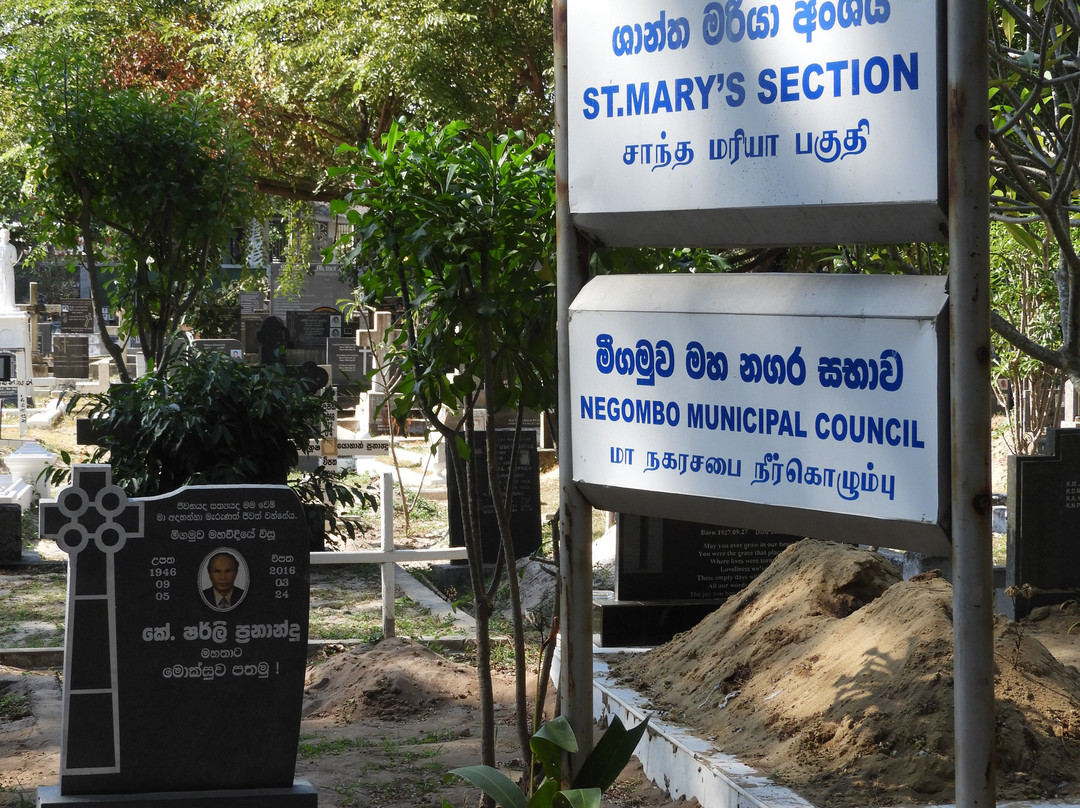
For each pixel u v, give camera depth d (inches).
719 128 109.3
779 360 106.5
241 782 188.7
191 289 470.0
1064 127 191.0
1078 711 200.1
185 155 437.4
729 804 183.8
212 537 187.5
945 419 96.3
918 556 355.6
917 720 189.2
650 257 188.1
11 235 946.7
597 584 393.7
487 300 169.0
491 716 184.4
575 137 121.0
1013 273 489.1
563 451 125.6
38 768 225.9
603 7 117.4
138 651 184.5
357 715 274.2
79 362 1124.5
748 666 234.2
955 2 93.0
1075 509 347.9
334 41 586.6
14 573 438.0
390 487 345.1
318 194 711.7
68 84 434.3
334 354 885.2
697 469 113.3
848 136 100.7
